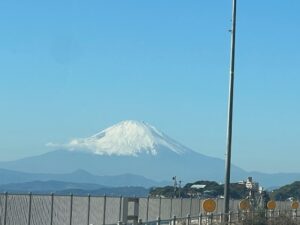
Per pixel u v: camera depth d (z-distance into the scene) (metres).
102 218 31.45
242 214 36.59
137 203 26.12
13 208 24.92
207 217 33.06
